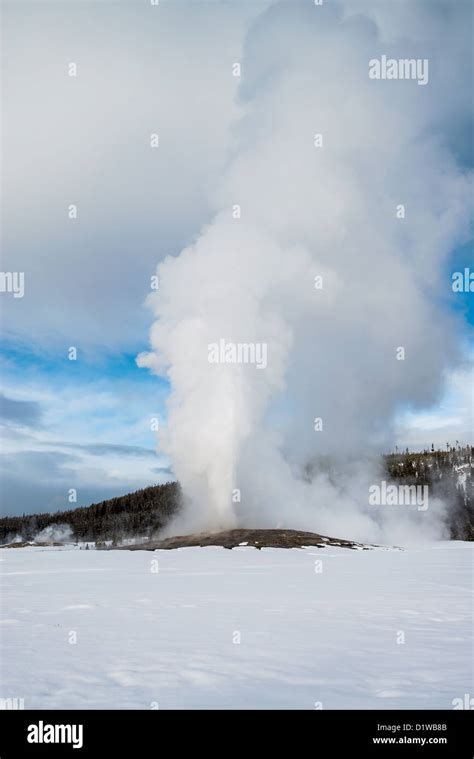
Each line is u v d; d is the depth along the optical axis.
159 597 18.38
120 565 33.47
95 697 7.93
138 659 9.90
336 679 8.63
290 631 12.34
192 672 9.04
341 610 15.34
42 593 19.83
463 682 8.43
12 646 11.02
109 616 14.59
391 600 17.34
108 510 143.25
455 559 37.75
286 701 7.71
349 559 36.91
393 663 9.51
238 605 16.39
